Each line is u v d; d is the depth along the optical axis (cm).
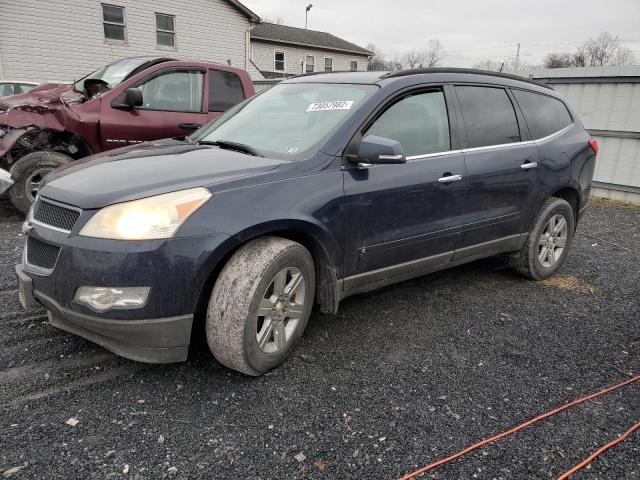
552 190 441
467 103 382
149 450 221
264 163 287
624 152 869
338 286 311
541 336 354
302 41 3284
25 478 201
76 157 609
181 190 251
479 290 439
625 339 355
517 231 427
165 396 261
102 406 250
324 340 332
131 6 1712
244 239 258
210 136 364
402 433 241
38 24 1547
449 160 355
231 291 256
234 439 231
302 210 278
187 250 241
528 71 979
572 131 472
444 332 353
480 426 249
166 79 643
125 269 233
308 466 216
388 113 330
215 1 1906
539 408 267
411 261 351
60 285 244
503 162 392
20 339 310
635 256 563
